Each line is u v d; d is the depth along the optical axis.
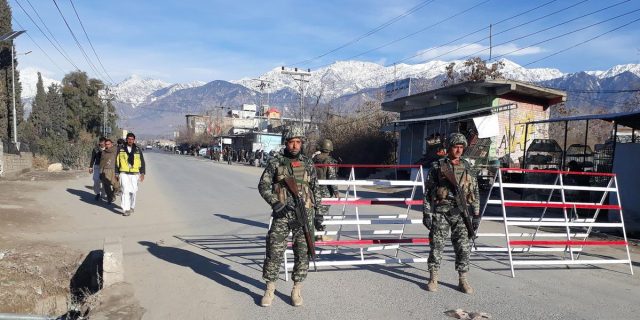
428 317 5.24
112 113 69.62
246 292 6.00
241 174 31.59
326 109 44.75
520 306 5.68
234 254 8.03
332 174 9.12
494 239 10.09
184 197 16.64
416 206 16.19
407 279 6.76
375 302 5.71
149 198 15.85
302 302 5.58
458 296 6.00
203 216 12.23
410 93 31.52
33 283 6.89
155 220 11.38
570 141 29.30
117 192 14.46
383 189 23.27
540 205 7.59
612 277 7.27
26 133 38.69
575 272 7.50
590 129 31.77
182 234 9.76
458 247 6.14
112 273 5.99
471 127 21.55
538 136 22.66
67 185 18.30
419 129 27.02
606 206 7.91
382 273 7.07
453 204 6.09
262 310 5.37
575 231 11.80
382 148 32.00
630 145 12.52
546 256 8.59
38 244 8.38
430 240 6.25
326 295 5.95
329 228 11.22
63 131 50.50
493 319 5.21
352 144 33.06
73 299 6.53
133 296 5.57
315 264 6.77
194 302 5.60
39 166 28.98
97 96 61.41
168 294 5.87
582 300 6.00
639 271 7.74
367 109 40.75
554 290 6.41
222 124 117.69
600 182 14.80
